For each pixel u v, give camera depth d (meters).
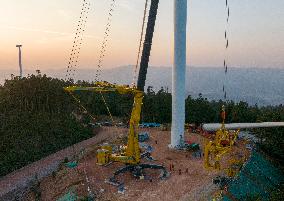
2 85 94.94
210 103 109.62
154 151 66.75
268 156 71.69
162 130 82.19
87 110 95.50
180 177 54.25
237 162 60.31
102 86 56.31
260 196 53.12
